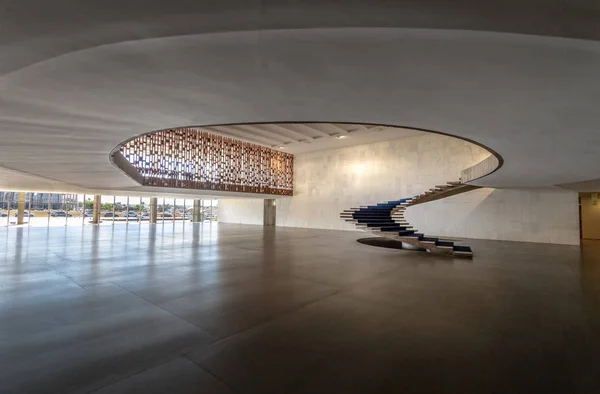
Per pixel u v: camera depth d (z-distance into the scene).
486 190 12.09
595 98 2.86
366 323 3.16
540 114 3.36
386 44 2.09
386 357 2.44
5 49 2.07
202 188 12.84
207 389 1.98
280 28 1.90
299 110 3.54
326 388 2.00
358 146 15.68
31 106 3.20
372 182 15.08
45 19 1.75
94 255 7.16
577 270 5.93
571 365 2.32
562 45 1.99
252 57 2.29
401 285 4.70
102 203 19.78
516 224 11.44
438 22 1.81
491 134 4.24
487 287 4.61
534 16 1.70
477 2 1.60
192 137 12.50
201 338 2.77
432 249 8.32
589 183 8.70
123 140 4.67
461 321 3.22
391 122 3.97
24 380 2.05
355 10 1.71
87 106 3.25
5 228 14.78
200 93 2.98
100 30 1.89
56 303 3.70
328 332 2.92
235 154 14.58
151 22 1.82
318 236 12.47
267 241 10.45
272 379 2.11
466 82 2.66
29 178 9.29
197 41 2.05
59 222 18.41
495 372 2.22
